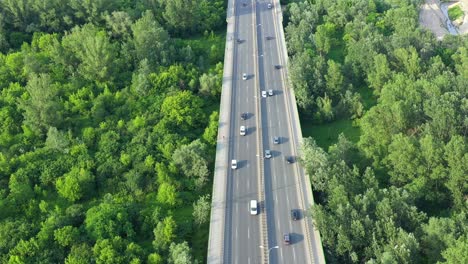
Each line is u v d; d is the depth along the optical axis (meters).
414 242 194.62
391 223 199.88
